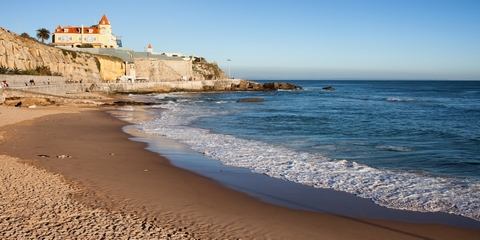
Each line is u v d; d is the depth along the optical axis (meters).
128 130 24.92
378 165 15.20
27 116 29.94
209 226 8.16
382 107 50.88
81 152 16.39
